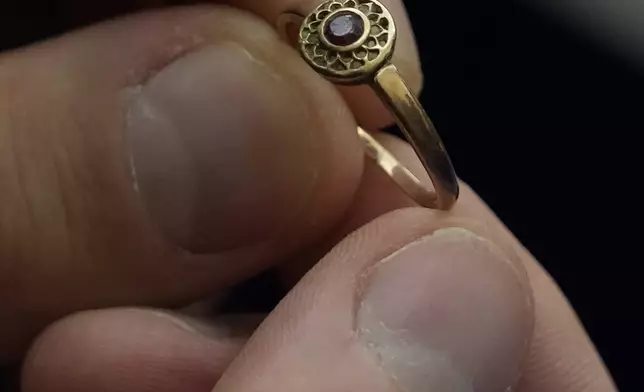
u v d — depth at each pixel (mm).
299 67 64
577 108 104
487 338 56
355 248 59
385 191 75
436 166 57
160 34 62
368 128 79
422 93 109
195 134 61
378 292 56
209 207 63
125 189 62
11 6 84
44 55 62
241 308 86
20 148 61
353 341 55
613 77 104
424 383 55
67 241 63
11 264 63
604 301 101
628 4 105
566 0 106
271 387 53
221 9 65
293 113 63
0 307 67
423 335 55
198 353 70
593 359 75
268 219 66
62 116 61
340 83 55
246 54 62
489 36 108
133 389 69
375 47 55
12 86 62
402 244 59
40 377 68
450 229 59
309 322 56
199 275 68
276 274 83
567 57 105
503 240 63
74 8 82
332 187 68
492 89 107
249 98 62
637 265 100
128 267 65
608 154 103
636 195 101
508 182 105
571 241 103
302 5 66
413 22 110
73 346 67
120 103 61
